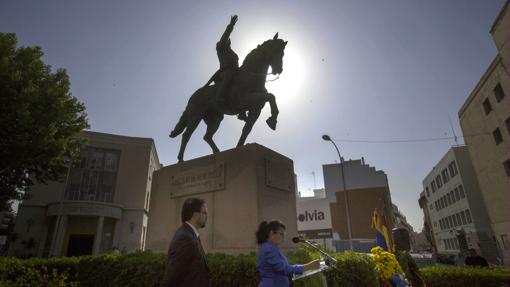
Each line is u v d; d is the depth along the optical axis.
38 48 17.03
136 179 32.41
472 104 27.69
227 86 6.37
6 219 36.66
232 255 4.87
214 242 5.38
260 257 3.15
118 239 29.70
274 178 5.62
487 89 24.84
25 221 27.95
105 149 32.53
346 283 4.52
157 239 6.33
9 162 14.07
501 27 21.02
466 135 29.73
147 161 33.47
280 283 3.05
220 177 5.61
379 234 5.88
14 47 16.28
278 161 5.90
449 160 38.22
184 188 6.18
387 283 3.78
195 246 2.53
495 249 30.95
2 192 14.73
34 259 7.41
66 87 16.75
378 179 45.56
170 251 2.46
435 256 20.33
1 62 14.66
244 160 5.41
